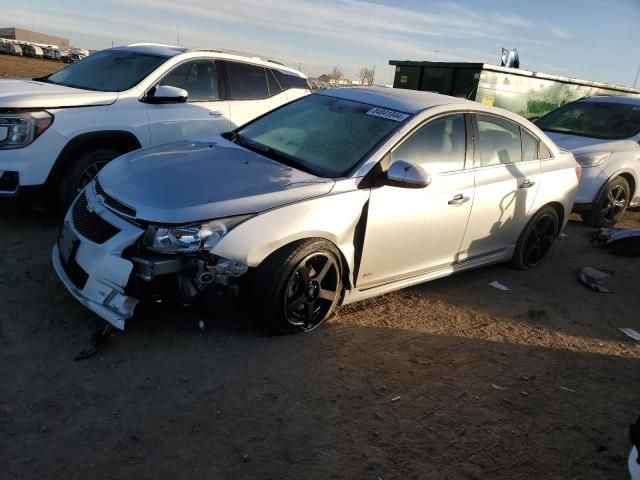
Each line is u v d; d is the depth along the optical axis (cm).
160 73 605
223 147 433
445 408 327
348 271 388
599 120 842
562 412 339
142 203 328
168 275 332
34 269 428
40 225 529
